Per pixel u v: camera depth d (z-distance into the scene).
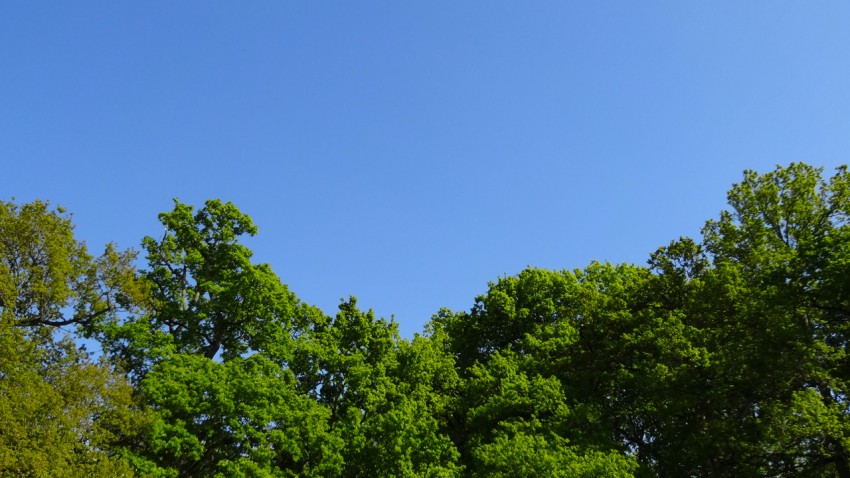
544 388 29.14
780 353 25.42
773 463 25.66
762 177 31.28
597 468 24.03
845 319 25.97
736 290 28.39
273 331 30.03
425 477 26.06
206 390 26.25
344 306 32.97
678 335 28.25
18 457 18.50
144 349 27.38
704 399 27.59
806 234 28.02
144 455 25.25
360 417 28.03
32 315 23.73
